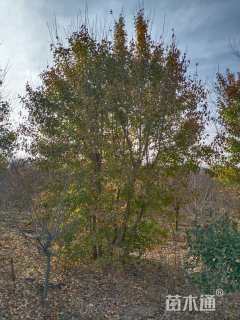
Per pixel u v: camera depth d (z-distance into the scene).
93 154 8.13
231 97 11.99
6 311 6.05
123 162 8.03
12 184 7.15
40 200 7.00
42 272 8.06
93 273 8.37
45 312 6.22
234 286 5.41
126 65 8.23
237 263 5.41
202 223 6.20
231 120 11.90
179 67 8.38
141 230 8.31
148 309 6.72
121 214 8.02
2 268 8.08
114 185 8.09
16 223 9.66
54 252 8.02
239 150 11.70
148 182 8.08
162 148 8.21
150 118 7.98
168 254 9.52
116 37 8.54
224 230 5.70
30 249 9.60
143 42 8.48
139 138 8.16
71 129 8.14
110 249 8.16
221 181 11.94
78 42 8.52
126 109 8.03
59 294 7.00
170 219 8.41
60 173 7.22
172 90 8.13
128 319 6.29
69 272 8.27
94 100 8.05
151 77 8.16
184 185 8.38
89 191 7.82
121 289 7.61
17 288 6.98
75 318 6.18
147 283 7.97
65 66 8.66
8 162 7.84
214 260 5.54
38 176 7.05
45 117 8.31
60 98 8.30
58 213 6.66
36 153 7.97
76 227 7.70
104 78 8.11
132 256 8.68
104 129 8.16
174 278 8.24
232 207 10.89
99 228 8.00
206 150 8.62
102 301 6.96
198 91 8.49
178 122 8.27
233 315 6.54
